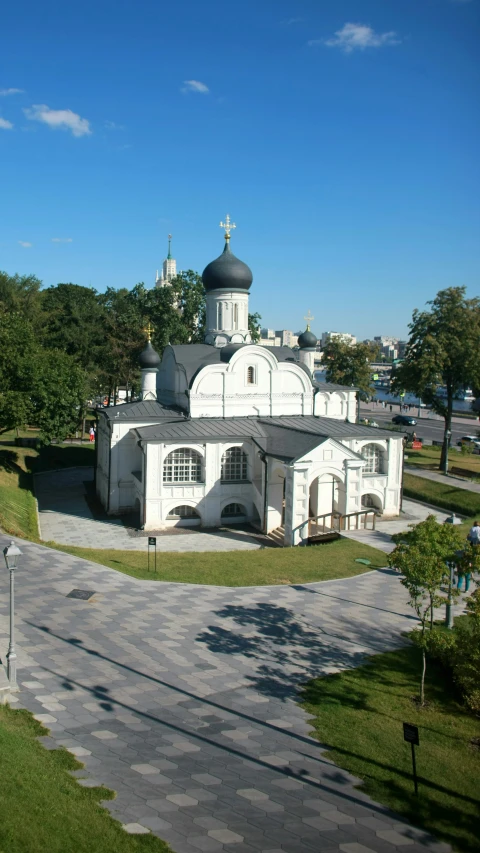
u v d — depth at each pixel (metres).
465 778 18.44
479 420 130.12
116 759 18.22
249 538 48.09
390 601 32.62
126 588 32.12
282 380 57.84
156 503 49.84
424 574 22.09
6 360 55.88
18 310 97.88
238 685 23.27
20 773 16.12
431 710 22.31
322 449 46.75
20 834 13.79
